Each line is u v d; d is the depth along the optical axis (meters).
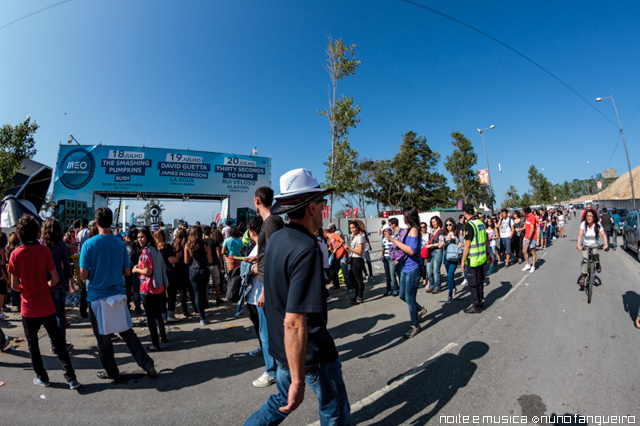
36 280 3.52
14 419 3.08
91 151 20.31
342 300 7.78
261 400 3.37
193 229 6.06
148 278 4.78
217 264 7.86
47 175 17.56
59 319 4.79
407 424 2.85
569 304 6.18
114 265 3.78
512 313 5.77
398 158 46.47
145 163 21.14
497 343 4.50
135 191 20.86
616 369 3.63
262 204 3.69
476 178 38.22
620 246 15.32
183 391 3.59
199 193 22.27
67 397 3.48
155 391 3.60
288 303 1.65
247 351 4.76
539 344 4.39
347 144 16.69
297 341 1.62
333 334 5.39
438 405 3.11
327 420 1.91
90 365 4.34
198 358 4.53
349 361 4.25
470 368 3.81
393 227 7.88
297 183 2.15
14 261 3.44
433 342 4.68
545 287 7.61
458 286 8.63
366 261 9.86
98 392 3.59
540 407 3.01
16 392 3.59
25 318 3.53
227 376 3.95
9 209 9.98
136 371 4.13
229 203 22.94
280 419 1.94
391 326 5.57
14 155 10.20
